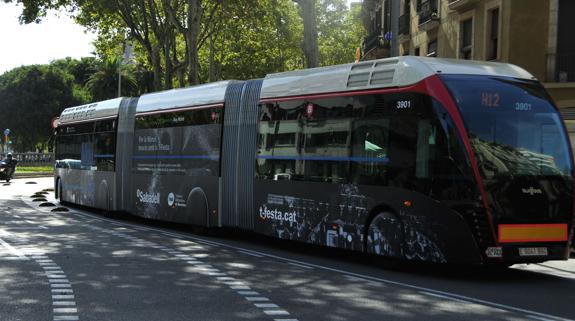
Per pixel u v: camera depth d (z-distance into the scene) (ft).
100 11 123.85
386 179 36.76
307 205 42.45
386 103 37.19
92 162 75.15
